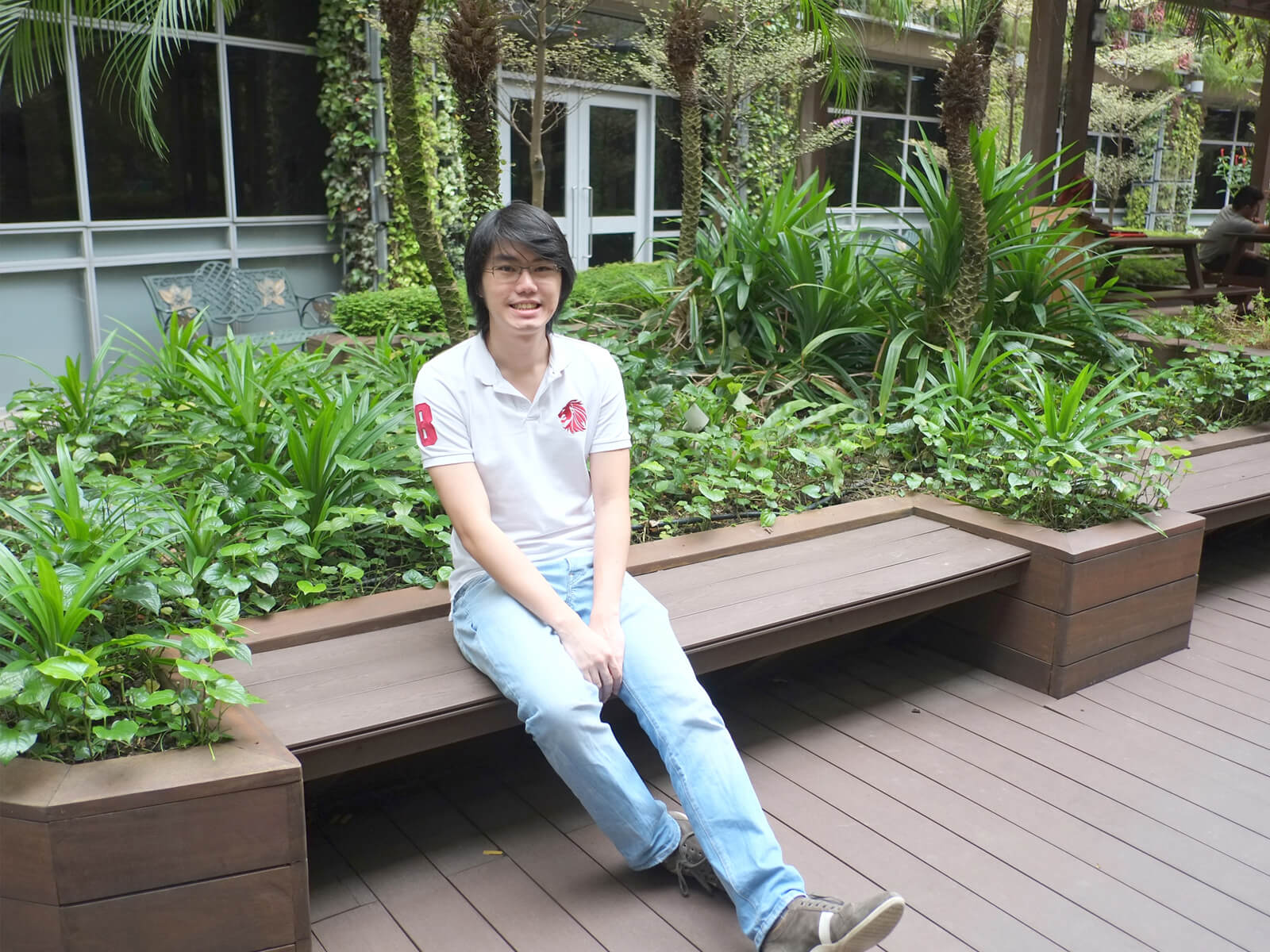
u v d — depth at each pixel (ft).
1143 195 52.70
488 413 6.67
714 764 6.02
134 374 12.37
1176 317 20.45
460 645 6.96
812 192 15.87
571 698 6.01
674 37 13.53
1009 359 14.24
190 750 5.40
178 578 7.00
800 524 9.96
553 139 29.32
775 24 25.84
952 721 8.87
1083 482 10.19
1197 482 11.66
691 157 14.11
